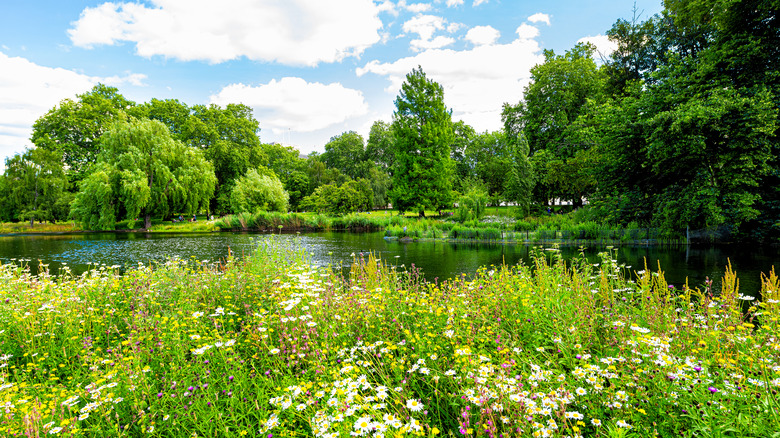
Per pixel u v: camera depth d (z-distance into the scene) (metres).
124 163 36.56
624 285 5.09
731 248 14.70
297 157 76.75
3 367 3.50
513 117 41.88
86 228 36.28
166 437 2.41
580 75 34.88
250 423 2.48
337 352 3.11
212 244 24.05
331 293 4.67
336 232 35.47
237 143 55.25
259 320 4.04
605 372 2.42
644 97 18.20
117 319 4.75
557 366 2.81
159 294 5.23
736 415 1.95
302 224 38.66
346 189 45.19
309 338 3.21
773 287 4.16
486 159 54.38
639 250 15.41
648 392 2.19
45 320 4.34
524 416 1.96
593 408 2.18
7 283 6.70
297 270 6.43
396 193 40.81
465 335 3.30
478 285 5.34
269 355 3.26
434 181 40.28
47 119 45.47
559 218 27.16
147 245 23.55
